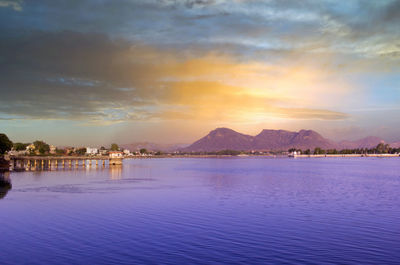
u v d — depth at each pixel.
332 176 114.38
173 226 37.53
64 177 104.75
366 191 69.69
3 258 27.55
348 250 29.23
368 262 26.42
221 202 54.41
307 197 60.25
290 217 42.25
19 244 31.11
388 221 39.94
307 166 199.25
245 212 45.62
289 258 27.31
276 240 32.19
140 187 77.94
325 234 34.22
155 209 47.94
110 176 113.00
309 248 29.77
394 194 64.31
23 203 53.09
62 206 50.34
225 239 32.50
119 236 33.56
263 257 27.56
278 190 71.50
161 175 119.75
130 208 48.66
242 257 27.58
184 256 27.83
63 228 36.75
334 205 51.38
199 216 42.91
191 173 132.38
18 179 95.81
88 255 28.12
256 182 91.31
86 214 44.31
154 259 27.17
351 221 40.06
